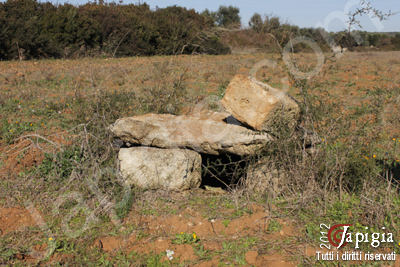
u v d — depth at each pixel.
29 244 3.09
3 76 10.57
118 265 2.86
